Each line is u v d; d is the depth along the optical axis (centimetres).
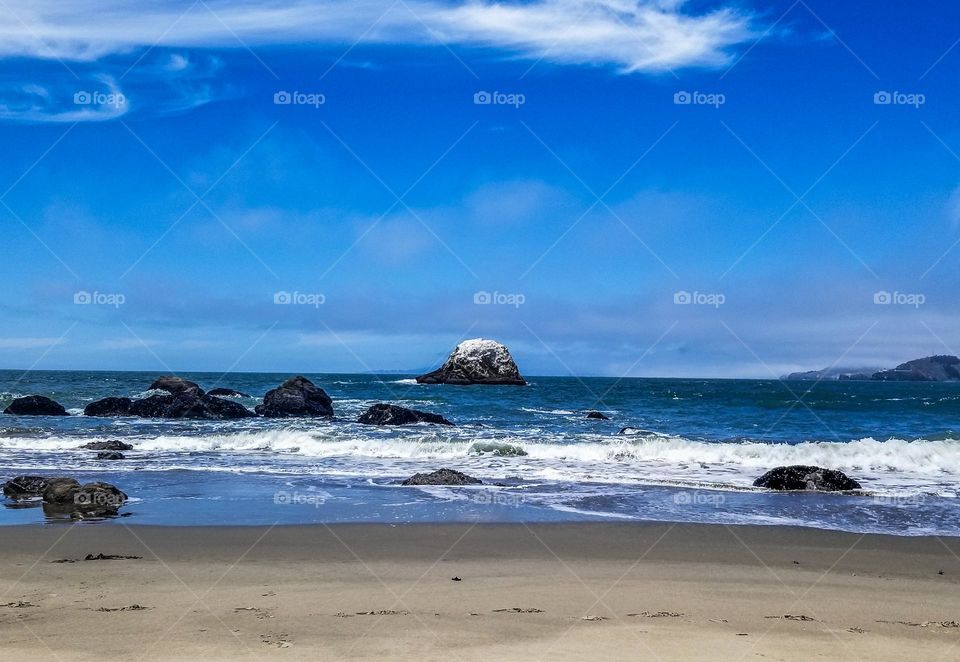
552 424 3759
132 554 1099
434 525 1342
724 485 1856
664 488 1820
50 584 913
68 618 750
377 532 1277
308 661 611
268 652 636
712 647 667
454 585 931
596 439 2983
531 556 1119
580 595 884
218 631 704
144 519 1384
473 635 696
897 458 2339
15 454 2481
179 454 2550
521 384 8438
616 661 619
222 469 2131
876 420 3950
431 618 762
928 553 1173
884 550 1192
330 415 4191
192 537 1221
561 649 652
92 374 12238
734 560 1112
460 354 8475
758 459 2381
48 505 1512
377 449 2628
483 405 5188
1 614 768
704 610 821
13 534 1236
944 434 2900
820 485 1791
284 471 2100
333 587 912
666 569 1048
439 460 2403
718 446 2475
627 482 1911
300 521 1374
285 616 765
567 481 1928
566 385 9731
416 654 633
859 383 14275
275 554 1109
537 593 892
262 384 8781
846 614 818
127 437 2886
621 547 1188
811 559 1126
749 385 10450
